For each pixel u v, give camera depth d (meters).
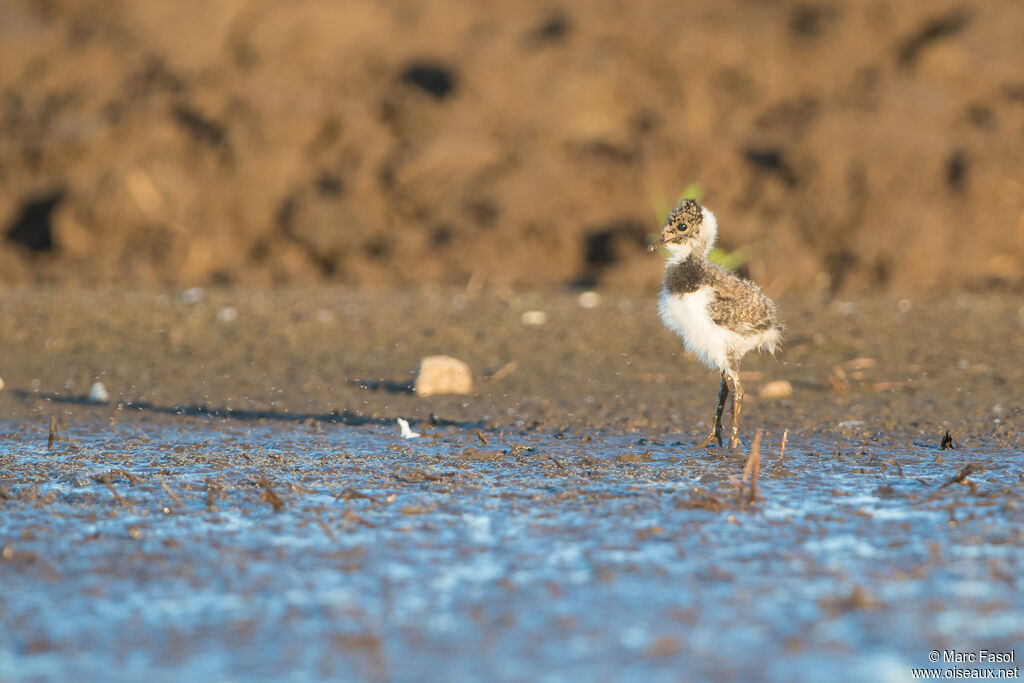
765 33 24.45
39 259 22.44
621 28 25.02
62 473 8.77
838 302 18.33
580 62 24.31
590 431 10.52
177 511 7.58
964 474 8.18
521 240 22.08
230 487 8.23
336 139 23.81
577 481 8.37
